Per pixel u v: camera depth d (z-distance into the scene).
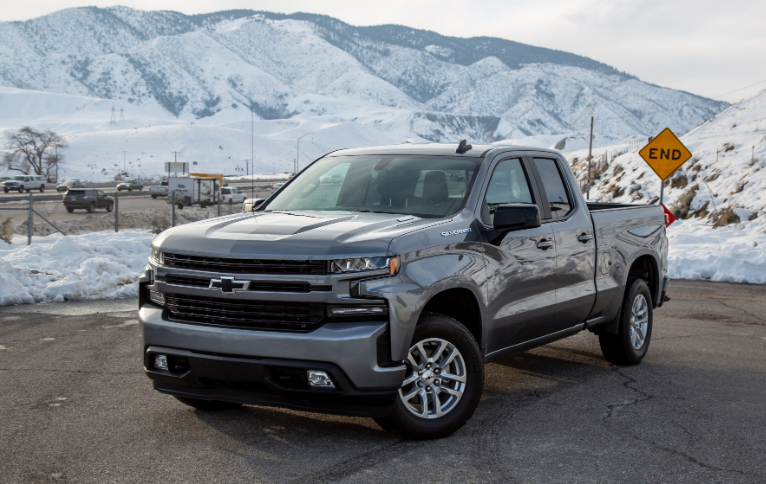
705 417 5.13
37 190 83.12
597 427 4.85
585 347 7.69
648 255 7.15
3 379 5.94
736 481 3.92
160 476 3.83
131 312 9.47
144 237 16.30
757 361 7.10
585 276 5.94
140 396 5.45
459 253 4.58
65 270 11.92
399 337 4.10
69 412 5.02
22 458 4.10
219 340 4.12
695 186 28.33
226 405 5.12
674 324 9.27
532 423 4.91
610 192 33.28
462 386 4.57
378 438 4.51
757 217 22.50
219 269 4.19
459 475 3.90
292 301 4.03
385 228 4.38
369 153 5.78
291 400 4.14
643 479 3.92
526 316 5.20
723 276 14.24
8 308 9.77
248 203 5.64
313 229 4.33
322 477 3.84
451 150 5.47
